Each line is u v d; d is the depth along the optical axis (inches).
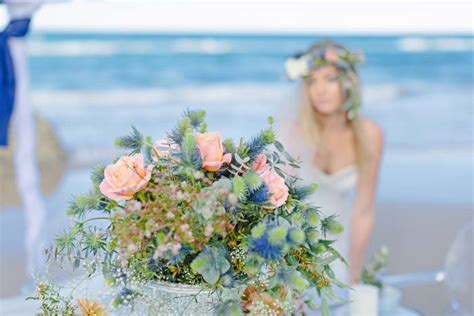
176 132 55.5
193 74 677.3
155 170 54.5
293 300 57.4
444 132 452.4
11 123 154.2
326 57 118.3
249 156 56.2
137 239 50.7
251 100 594.2
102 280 67.1
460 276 114.3
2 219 254.4
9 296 182.9
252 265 50.6
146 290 54.6
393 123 484.1
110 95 600.1
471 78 704.4
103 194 55.4
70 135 448.5
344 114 122.7
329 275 55.7
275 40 727.1
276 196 53.3
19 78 140.2
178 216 50.7
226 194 51.0
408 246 227.0
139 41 678.5
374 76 701.9
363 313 75.7
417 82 693.3
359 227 125.6
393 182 313.0
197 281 53.8
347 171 123.8
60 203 264.8
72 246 54.6
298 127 121.5
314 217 55.1
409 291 175.9
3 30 136.1
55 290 63.9
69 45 644.7
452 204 276.4
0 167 290.0
